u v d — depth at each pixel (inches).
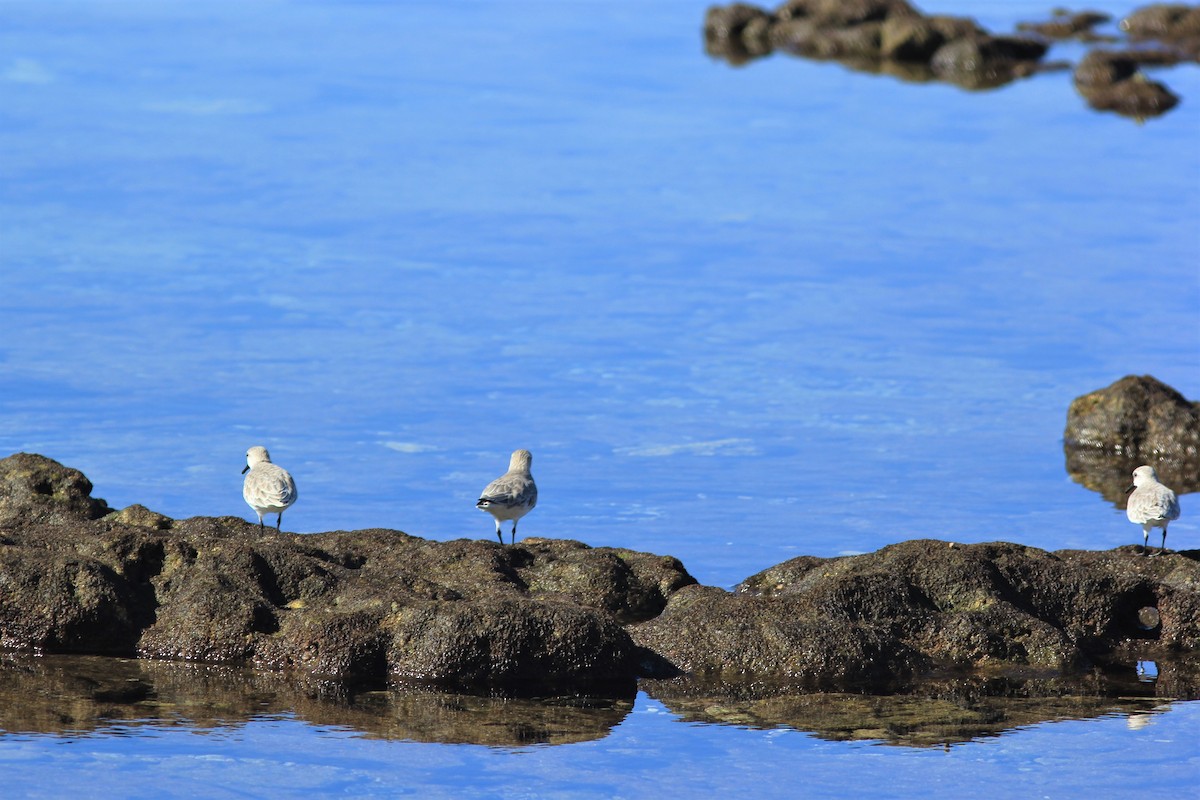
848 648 693.3
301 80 2282.2
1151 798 577.3
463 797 567.2
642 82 2381.9
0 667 679.1
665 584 779.4
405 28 2714.1
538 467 1047.6
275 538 765.9
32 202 1662.2
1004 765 603.5
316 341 1296.8
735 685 682.8
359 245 1568.7
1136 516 796.6
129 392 1163.9
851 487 1021.2
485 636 674.2
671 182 1825.8
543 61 2496.3
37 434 1070.4
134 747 601.9
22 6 2728.8
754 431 1125.1
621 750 612.1
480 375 1232.2
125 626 703.7
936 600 737.6
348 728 626.2
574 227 1647.4
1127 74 2383.1
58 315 1330.0
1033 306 1409.9
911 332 1347.2
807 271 1512.1
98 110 2064.5
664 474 1037.8
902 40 2586.1
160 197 1700.3
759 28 2714.1
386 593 707.4
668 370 1251.8
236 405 1147.3
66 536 743.7
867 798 573.6
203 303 1379.2
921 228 1649.9
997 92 2364.7
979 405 1189.7
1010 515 978.1
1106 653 735.7
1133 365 1268.5
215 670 682.2
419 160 1892.2
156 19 2682.1
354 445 1079.6
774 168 1897.1
